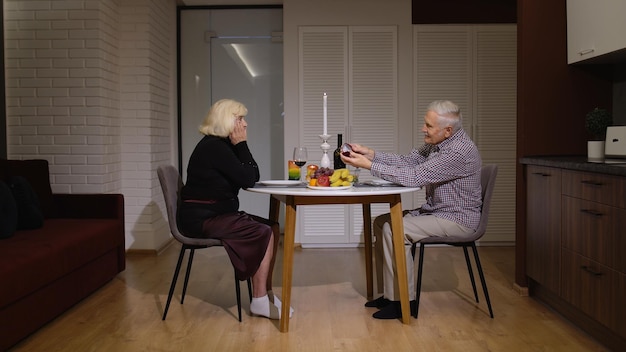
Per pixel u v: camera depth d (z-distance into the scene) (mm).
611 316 2463
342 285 3775
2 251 2730
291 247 2795
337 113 5176
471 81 5152
